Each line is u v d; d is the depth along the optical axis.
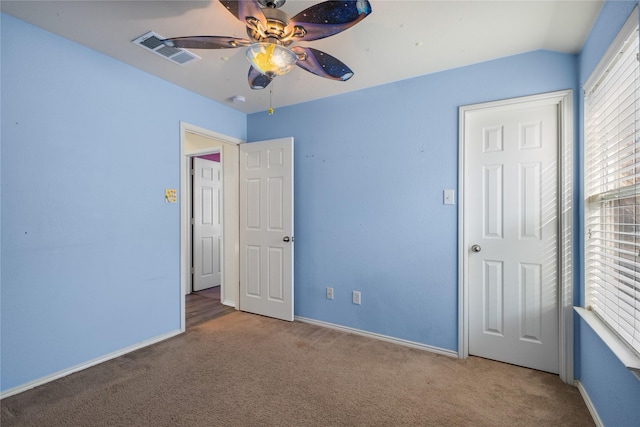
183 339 2.72
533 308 2.21
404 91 2.63
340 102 2.96
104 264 2.30
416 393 1.92
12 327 1.86
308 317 3.15
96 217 2.25
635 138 1.33
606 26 1.55
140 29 1.96
